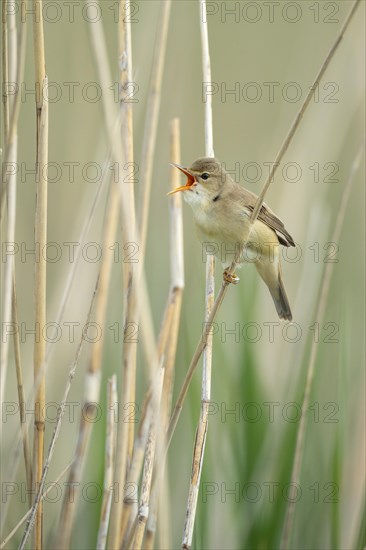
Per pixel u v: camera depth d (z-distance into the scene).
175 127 7.73
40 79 6.56
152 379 6.41
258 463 9.25
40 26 6.51
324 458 9.49
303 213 11.00
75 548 8.58
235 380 9.43
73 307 9.47
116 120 6.47
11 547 8.39
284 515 9.06
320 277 9.95
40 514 6.80
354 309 11.06
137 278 6.55
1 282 8.71
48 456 6.46
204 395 6.98
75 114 11.12
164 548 7.32
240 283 9.76
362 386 9.62
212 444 9.29
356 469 9.04
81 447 6.30
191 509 6.90
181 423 9.58
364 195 11.59
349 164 11.74
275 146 11.45
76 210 10.97
